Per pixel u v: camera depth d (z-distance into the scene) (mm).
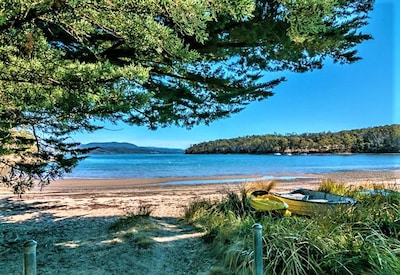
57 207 8883
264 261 3348
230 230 4738
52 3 1982
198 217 6277
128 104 2457
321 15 2719
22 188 4887
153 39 2490
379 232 3375
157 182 17234
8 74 2145
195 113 5293
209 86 5020
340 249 3240
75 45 3689
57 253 4688
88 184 15867
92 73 2266
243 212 5812
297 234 3625
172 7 2068
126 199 10391
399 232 3340
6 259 4480
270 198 6035
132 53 3840
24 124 2848
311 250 3355
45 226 6457
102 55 3777
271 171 26000
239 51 4516
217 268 3861
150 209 8352
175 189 13648
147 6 2205
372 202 4441
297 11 2631
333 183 7887
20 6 1902
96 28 2820
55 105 2350
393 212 3805
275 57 4523
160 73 4570
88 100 2285
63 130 4301
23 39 2289
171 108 4977
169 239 5176
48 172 4855
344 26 4137
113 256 4488
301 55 4422
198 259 4320
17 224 6652
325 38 3938
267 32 3783
